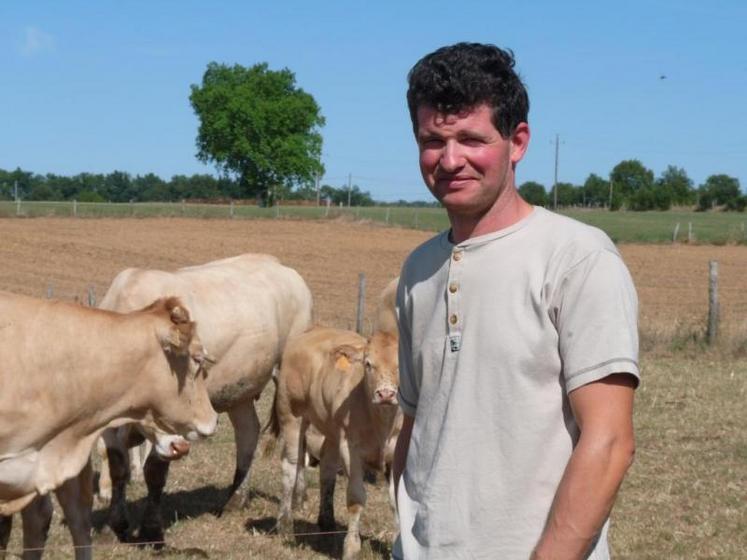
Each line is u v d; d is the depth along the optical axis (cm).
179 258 4369
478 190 283
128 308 868
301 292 1105
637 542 830
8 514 651
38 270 3881
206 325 923
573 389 265
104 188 13500
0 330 606
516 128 288
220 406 963
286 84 9419
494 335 278
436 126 284
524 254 279
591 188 12138
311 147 9519
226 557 812
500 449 275
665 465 1086
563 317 270
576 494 256
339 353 781
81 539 671
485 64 282
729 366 1764
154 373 652
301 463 959
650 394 1482
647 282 3644
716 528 873
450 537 278
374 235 5403
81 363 624
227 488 1055
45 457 629
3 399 600
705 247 5066
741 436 1223
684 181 12794
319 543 869
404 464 325
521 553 270
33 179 13262
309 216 6059
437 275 298
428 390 296
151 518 855
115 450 841
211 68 9531
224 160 9394
